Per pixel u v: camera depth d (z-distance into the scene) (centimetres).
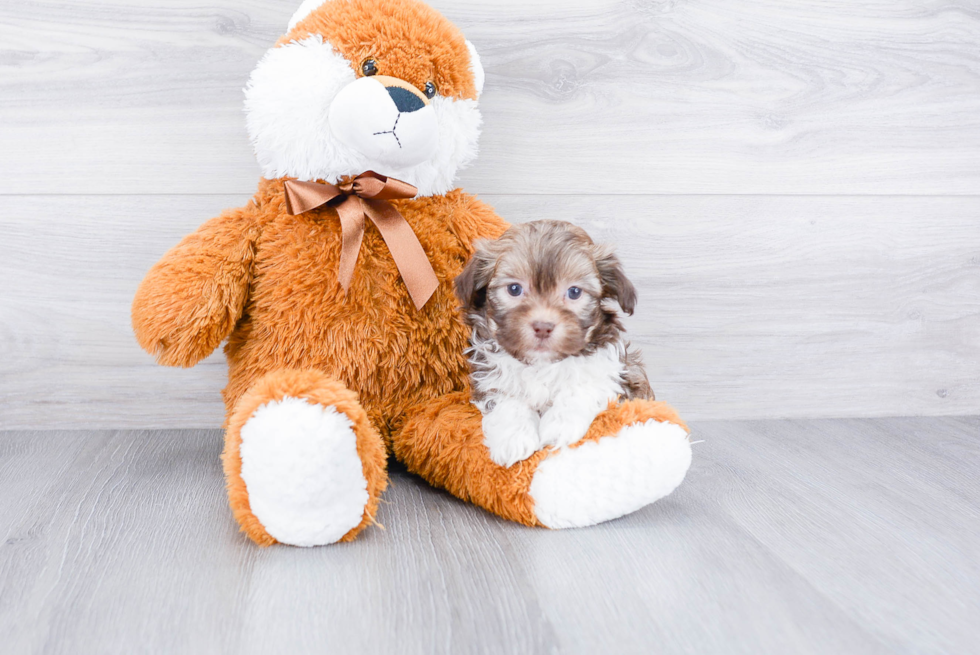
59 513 147
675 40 206
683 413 222
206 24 192
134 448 190
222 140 197
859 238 220
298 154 158
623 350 158
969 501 163
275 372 140
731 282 218
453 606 113
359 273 162
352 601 114
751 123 211
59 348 201
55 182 194
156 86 193
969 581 125
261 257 163
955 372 229
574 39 203
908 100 216
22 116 190
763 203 215
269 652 100
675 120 209
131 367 204
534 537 139
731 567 128
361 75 155
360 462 132
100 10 189
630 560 130
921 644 106
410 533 140
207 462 180
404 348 165
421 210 172
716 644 104
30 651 100
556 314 137
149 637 104
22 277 197
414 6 165
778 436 209
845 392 227
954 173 221
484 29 200
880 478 177
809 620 111
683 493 165
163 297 155
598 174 209
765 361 223
